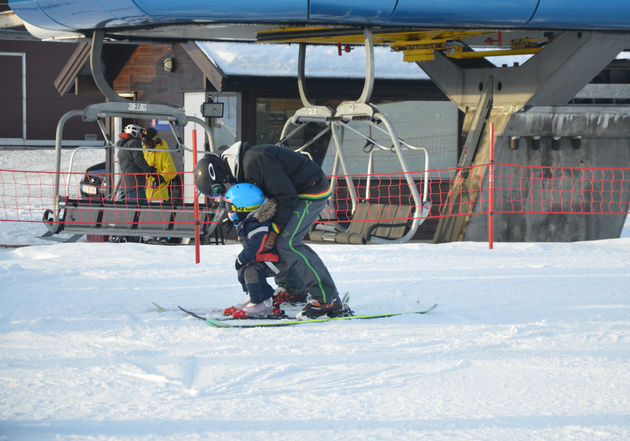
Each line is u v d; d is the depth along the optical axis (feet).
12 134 207.21
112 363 21.65
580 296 34.12
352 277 39.91
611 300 33.09
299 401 17.89
